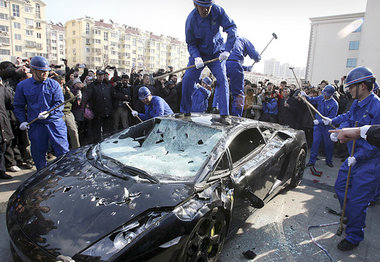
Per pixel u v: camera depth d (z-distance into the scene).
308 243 2.80
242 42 4.84
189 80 3.55
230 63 4.57
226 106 3.45
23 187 2.33
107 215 1.81
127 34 79.88
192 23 3.39
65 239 1.68
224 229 2.35
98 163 2.50
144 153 2.75
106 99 5.90
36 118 3.41
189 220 1.88
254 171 2.81
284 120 6.82
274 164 3.24
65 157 2.80
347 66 35.06
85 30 73.94
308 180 4.70
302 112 6.81
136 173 2.28
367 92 2.85
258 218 3.24
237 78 4.66
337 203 3.81
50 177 2.36
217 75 3.55
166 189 2.06
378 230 3.17
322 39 36.50
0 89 4.01
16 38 59.88
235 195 2.49
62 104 3.55
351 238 2.71
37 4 63.09
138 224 1.77
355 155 2.75
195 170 2.36
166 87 6.63
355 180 2.71
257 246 2.68
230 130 2.86
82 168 2.44
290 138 3.86
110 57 78.25
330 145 5.46
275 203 3.69
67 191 2.09
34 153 3.65
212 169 2.36
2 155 3.90
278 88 8.02
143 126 3.29
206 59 3.64
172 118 3.20
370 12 23.14
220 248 2.34
